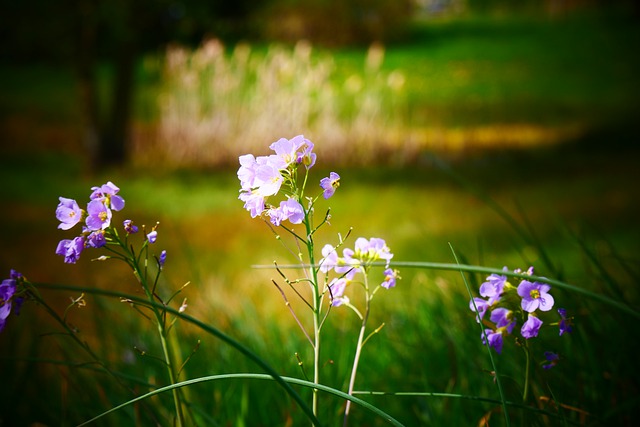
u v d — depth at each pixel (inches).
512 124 613.0
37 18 461.1
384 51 1008.2
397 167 452.4
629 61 909.2
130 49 478.0
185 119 500.4
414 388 82.5
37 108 701.9
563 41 1079.0
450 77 842.8
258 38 984.9
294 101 483.5
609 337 76.4
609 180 377.7
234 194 385.7
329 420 77.4
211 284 150.4
